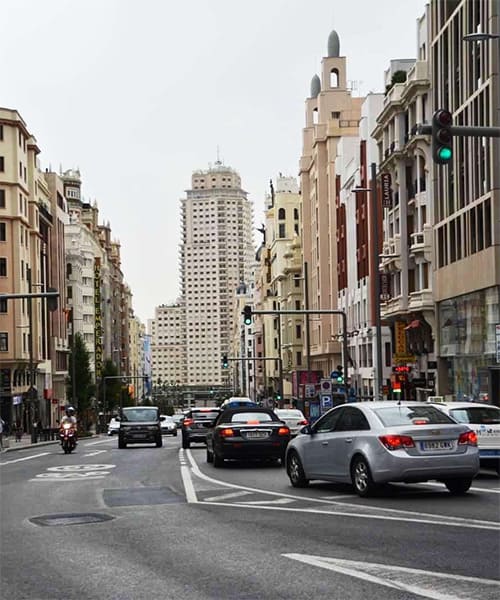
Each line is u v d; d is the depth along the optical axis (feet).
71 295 434.71
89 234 475.31
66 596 27.71
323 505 50.08
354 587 27.45
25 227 291.99
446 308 159.74
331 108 323.98
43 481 74.84
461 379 152.66
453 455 52.85
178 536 39.47
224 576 29.96
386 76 226.58
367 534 38.32
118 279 623.77
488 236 136.98
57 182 359.66
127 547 36.88
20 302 280.31
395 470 52.21
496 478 67.21
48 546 37.99
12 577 31.30
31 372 196.85
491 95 133.59
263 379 487.61
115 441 197.67
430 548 34.30
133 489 63.41
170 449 134.41
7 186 279.08
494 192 132.36
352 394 208.13
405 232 179.83
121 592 27.99
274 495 56.44
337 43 328.49
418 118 171.22
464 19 148.46
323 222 319.06
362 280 236.43
